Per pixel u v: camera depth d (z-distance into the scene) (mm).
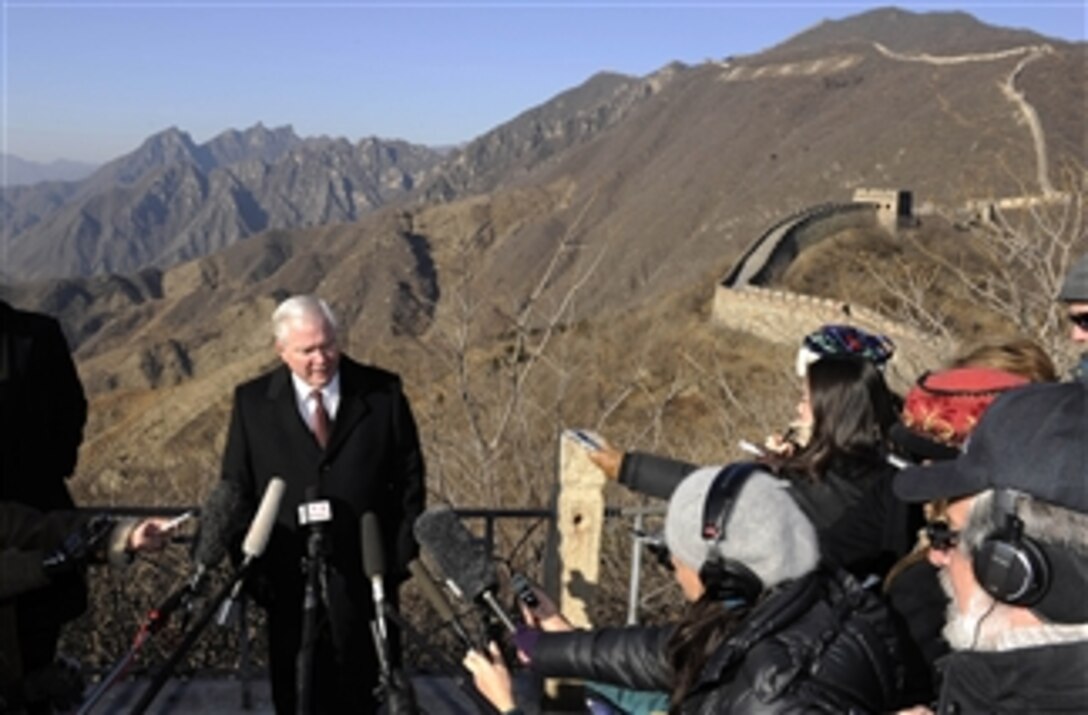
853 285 47094
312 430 4379
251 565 3678
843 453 3182
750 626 2279
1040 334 7309
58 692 3711
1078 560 1943
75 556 3482
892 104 192250
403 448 4562
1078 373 3240
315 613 3783
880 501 3150
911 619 2902
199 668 5793
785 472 3250
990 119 145125
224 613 3525
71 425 4012
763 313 49812
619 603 6891
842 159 173750
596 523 5117
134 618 5992
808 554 2377
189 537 4934
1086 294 3330
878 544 3131
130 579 6102
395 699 3256
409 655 5898
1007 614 2094
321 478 4336
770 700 2189
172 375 163750
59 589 3793
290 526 4316
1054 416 2016
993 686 2062
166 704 5199
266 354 44844
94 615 6070
